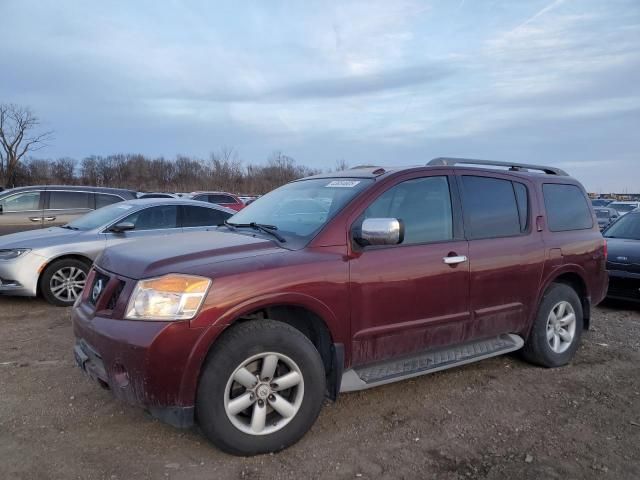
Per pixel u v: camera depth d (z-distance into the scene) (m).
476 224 4.23
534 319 4.61
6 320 6.23
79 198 10.12
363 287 3.45
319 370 3.21
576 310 4.93
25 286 6.84
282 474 2.90
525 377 4.51
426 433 3.43
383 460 3.08
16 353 4.93
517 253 4.39
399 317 3.65
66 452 3.10
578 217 5.17
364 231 3.29
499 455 3.17
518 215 4.59
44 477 2.83
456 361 3.97
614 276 7.28
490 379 4.44
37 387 4.07
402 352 3.72
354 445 3.25
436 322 3.86
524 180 4.74
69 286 7.08
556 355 4.74
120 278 3.11
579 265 4.94
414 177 3.97
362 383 3.47
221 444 2.96
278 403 3.10
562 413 3.79
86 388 4.05
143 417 3.56
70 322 6.14
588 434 3.46
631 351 5.35
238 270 3.03
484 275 4.13
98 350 2.99
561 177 5.20
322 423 3.55
